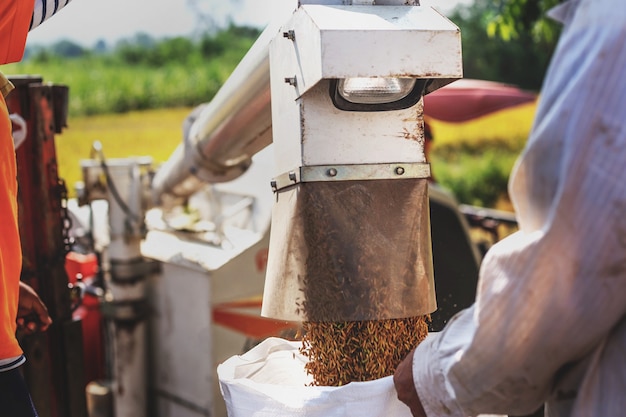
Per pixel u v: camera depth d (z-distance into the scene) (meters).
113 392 3.83
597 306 1.14
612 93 1.12
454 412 1.33
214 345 3.46
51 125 2.74
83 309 4.03
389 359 1.58
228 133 2.58
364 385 1.47
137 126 8.61
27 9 1.64
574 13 1.23
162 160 8.32
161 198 3.71
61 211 2.79
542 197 1.17
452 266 3.22
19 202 2.68
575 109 1.13
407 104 1.52
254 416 1.51
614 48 1.12
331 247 1.50
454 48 1.42
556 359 1.19
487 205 9.70
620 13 1.13
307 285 1.52
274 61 1.70
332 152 1.52
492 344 1.20
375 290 1.50
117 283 3.73
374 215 1.52
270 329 3.58
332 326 1.58
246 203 3.86
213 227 4.08
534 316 1.17
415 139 1.55
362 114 1.53
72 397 2.75
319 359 1.61
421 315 1.55
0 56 1.66
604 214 1.11
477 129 9.77
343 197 1.51
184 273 3.59
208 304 3.45
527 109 9.59
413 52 1.41
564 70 1.16
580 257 1.13
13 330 1.68
